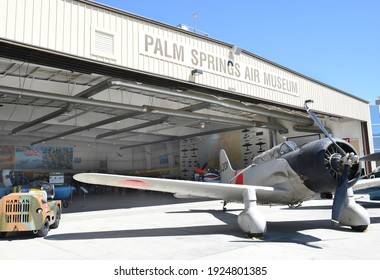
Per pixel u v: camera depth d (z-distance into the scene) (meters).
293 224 8.02
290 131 20.23
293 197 7.22
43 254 5.16
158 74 9.80
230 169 11.49
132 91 15.34
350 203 6.86
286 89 14.01
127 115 15.80
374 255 4.69
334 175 6.17
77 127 22.34
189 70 10.62
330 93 16.47
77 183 32.97
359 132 18.39
